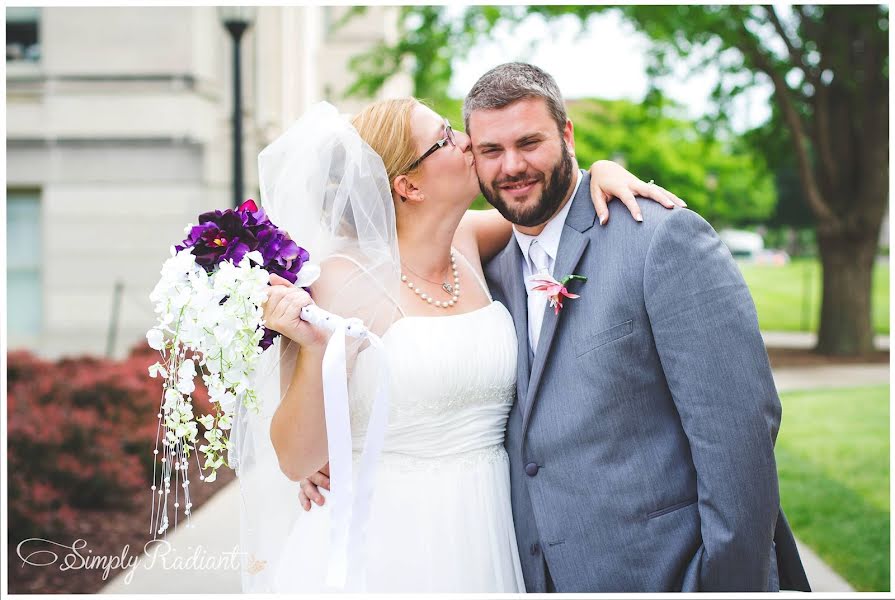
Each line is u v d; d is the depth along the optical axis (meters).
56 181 12.22
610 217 2.38
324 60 15.72
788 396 9.23
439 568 2.31
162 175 12.22
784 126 14.49
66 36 12.09
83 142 12.17
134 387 6.48
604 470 2.27
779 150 14.98
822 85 12.73
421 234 2.51
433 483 2.35
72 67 12.09
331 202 2.41
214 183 12.23
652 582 2.24
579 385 2.30
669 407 2.32
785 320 19.59
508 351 2.47
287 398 2.22
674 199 2.34
